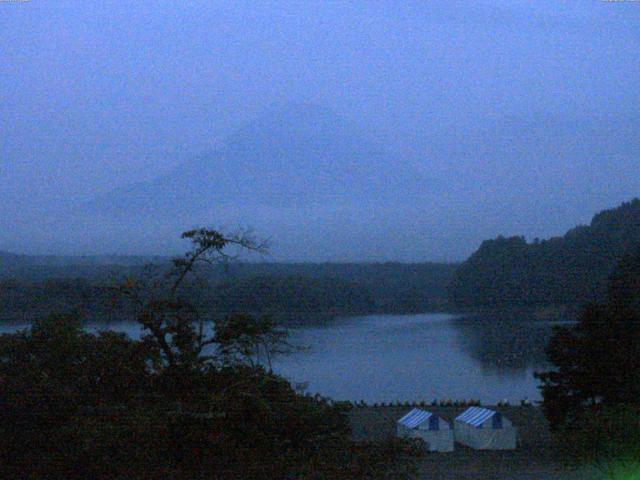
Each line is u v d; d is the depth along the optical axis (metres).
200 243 19.78
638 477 24.36
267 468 16.94
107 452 16.17
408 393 54.97
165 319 19.42
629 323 39.16
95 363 18.98
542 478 28.16
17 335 19.58
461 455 34.50
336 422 19.44
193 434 17.50
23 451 17.11
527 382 60.62
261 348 21.09
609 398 38.53
